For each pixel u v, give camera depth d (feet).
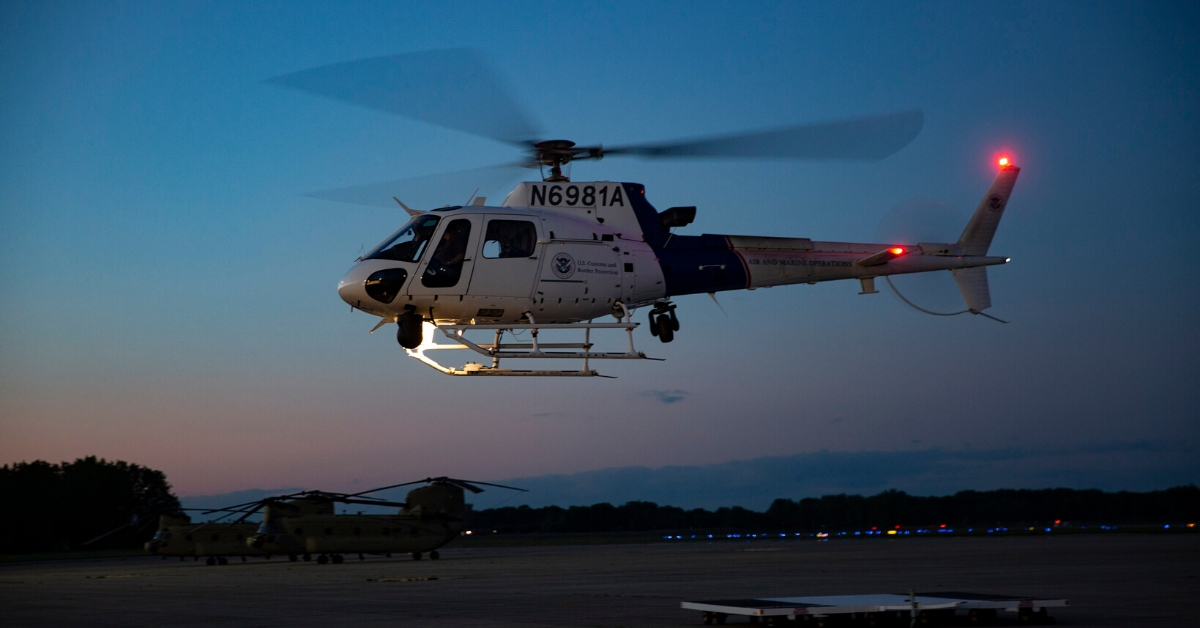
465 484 107.45
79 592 61.46
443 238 59.16
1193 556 84.07
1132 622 33.58
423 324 60.44
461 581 65.31
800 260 70.13
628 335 63.00
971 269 77.61
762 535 290.56
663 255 65.21
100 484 242.78
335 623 37.86
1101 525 263.49
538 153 63.46
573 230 61.98
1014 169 78.13
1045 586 50.55
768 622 32.78
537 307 60.80
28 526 228.02
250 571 87.61
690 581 61.00
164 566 108.37
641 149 61.82
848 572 68.49
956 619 35.58
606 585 58.75
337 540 99.81
